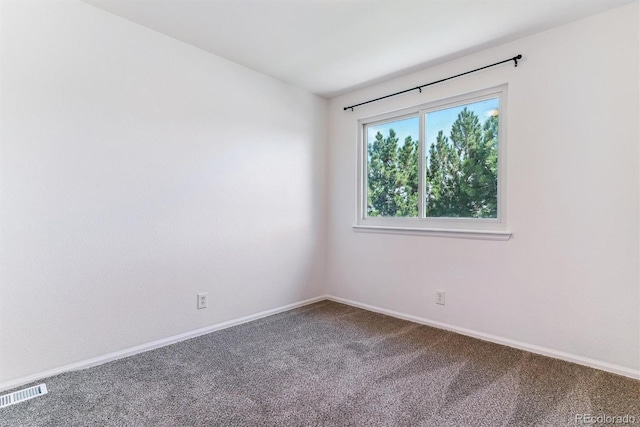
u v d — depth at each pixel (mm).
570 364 2055
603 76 1973
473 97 2572
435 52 2514
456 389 1765
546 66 2172
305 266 3395
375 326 2752
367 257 3250
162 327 2332
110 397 1673
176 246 2402
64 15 1890
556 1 1869
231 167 2736
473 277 2525
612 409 1588
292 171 3244
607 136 1966
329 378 1880
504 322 2371
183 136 2430
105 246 2070
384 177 3225
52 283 1875
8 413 1534
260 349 2281
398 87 3006
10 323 1747
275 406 1608
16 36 1741
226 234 2707
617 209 1942
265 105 2982
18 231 1767
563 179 2117
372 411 1571
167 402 1634
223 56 2625
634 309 1899
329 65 2768
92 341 2021
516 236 2311
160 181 2311
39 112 1817
